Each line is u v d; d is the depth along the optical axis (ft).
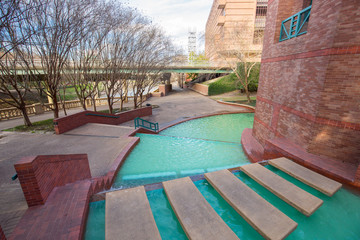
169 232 8.79
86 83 52.16
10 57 36.32
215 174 12.24
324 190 11.02
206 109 81.92
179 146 31.68
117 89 63.77
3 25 26.66
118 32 52.75
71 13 37.37
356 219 9.82
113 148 27.96
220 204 10.59
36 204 9.92
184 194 10.11
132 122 58.13
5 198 13.44
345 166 14.57
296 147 18.88
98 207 10.33
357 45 14.39
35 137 32.48
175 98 122.21
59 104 71.00
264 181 11.54
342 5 14.76
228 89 132.77
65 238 7.82
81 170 16.93
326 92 16.52
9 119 50.93
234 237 7.54
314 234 8.93
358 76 14.58
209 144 33.42
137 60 64.34
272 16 28.04
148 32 60.34
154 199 10.81
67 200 10.31
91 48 47.73
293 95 21.77
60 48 38.70
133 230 7.65
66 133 34.94
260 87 32.68
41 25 33.47
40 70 64.80
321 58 17.03
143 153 27.71
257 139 33.58
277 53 26.08
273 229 8.01
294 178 13.05
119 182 19.60
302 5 24.47
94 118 44.55
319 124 17.16
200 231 7.81
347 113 15.37
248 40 90.68
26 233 8.11
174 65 87.15
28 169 9.39
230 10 160.04
